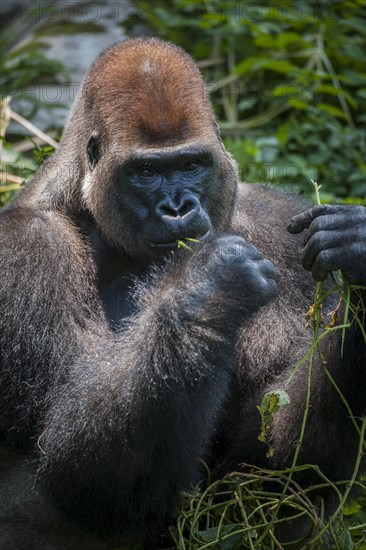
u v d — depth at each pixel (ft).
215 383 33.94
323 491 38.60
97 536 38.58
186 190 37.70
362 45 72.02
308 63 70.33
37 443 36.50
